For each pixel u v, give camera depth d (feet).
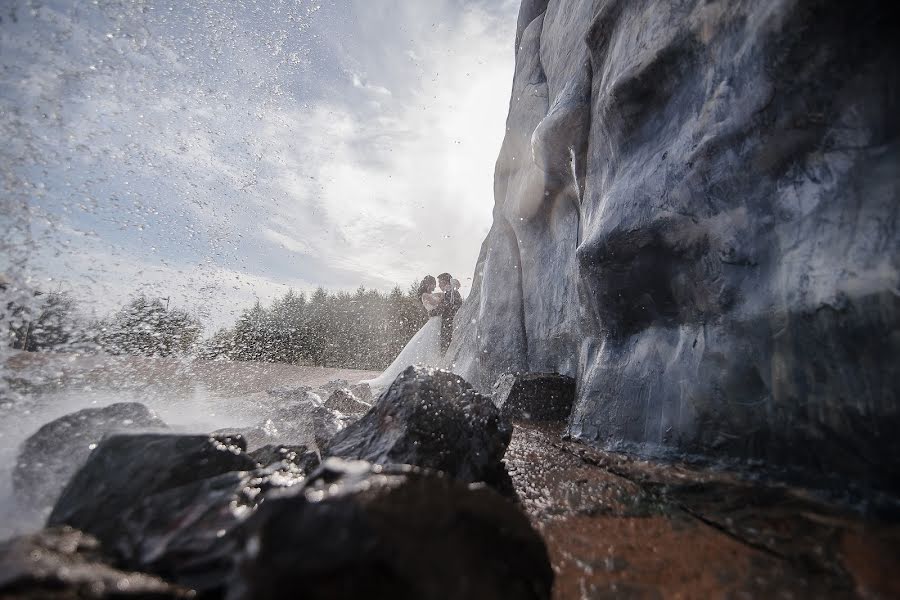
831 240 5.37
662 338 8.80
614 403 9.48
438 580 2.45
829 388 5.30
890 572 3.66
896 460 4.65
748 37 6.48
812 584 3.60
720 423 6.93
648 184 8.54
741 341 6.66
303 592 2.32
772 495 5.55
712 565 4.03
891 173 4.89
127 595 3.10
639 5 9.48
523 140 20.80
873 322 4.82
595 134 11.51
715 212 7.14
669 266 8.29
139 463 5.24
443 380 7.00
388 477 3.11
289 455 6.58
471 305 26.76
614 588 3.71
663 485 6.38
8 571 3.03
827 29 5.36
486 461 6.18
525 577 2.97
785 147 6.05
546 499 6.07
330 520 2.63
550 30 19.56
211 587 3.46
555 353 15.98
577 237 15.37
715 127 7.06
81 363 13.73
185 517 4.21
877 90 5.04
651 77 8.65
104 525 4.52
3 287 10.68
